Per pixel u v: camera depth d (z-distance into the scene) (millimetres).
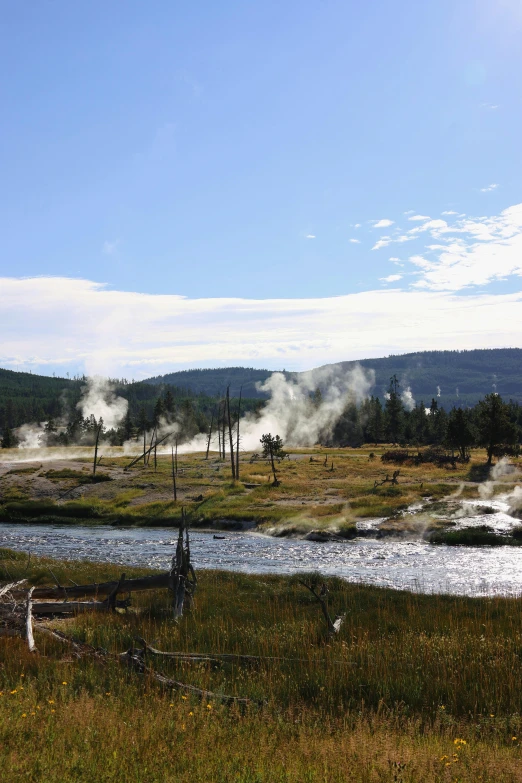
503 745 8383
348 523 50406
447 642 13797
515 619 17547
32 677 10391
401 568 34906
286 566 36250
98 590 19516
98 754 6426
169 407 159625
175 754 6648
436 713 9688
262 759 6723
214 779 5961
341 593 22047
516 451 98562
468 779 6469
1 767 5758
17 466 85625
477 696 10734
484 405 91625
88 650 12836
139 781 5738
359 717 9055
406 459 96625
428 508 56125
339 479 77000
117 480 76250
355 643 14195
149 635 15461
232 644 14570
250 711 9195
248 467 87688
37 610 18125
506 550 41656
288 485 71438
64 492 71750
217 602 20641
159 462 95062
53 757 6281
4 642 13008
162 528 56938
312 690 11008
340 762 6723
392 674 11664
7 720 7289
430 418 159875
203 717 8453
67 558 38844
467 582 29969
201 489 70625
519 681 11180
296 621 16922
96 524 60031
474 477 77500
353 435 171000
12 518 62844
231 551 43094
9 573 25531
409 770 6520
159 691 10258
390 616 18172
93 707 8328
